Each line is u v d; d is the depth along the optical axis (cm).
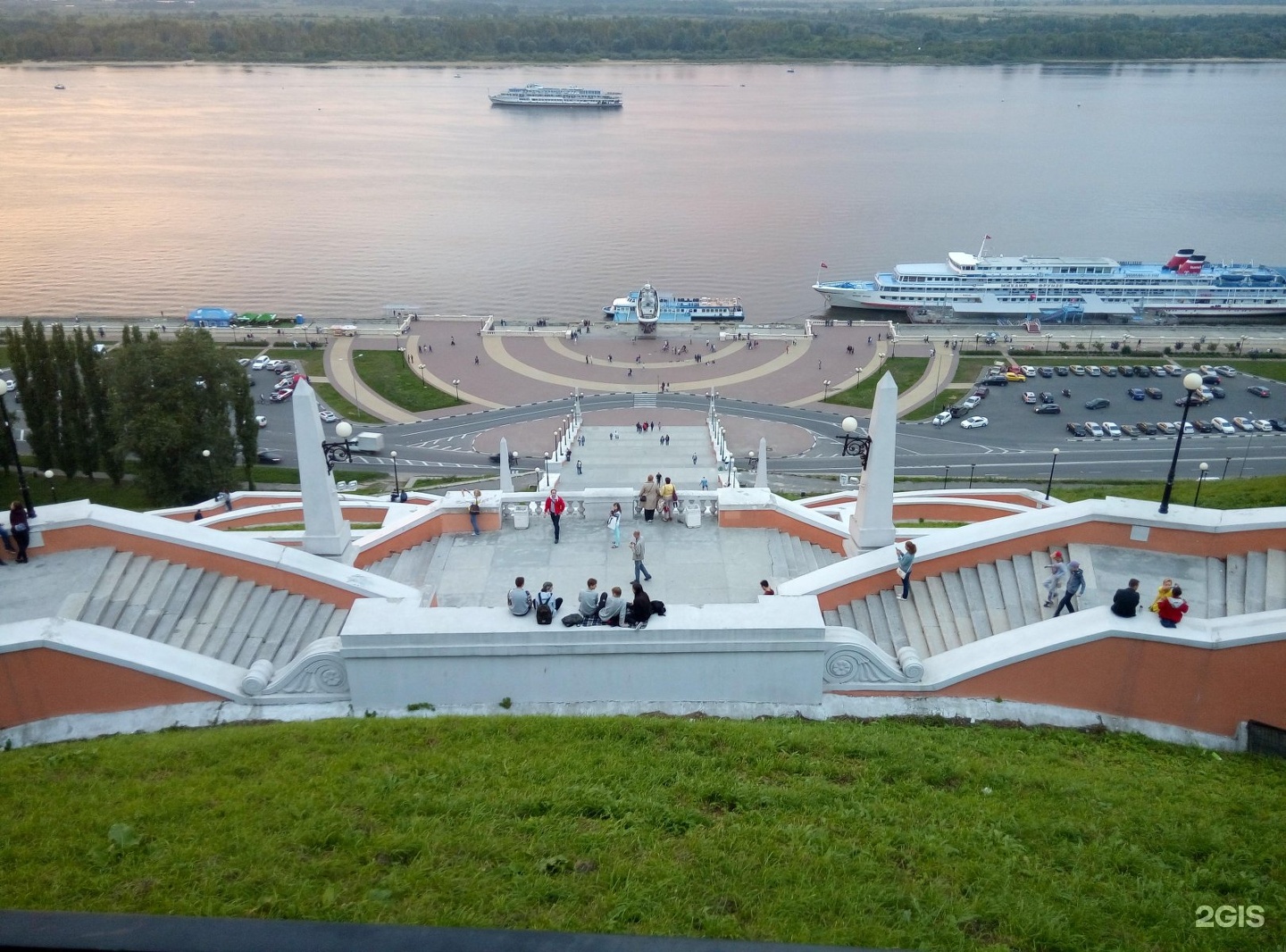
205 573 2680
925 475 8900
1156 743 2139
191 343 7056
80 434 7669
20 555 2573
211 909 1255
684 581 3033
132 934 446
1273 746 2106
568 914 1257
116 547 2658
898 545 2789
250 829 1509
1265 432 9788
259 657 2466
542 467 8919
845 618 2683
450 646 2219
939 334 13100
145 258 16325
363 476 8919
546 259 16612
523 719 2050
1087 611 2255
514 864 1373
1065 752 2058
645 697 2283
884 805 1656
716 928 1233
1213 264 14975
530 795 1625
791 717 2209
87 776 1798
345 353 12275
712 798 1648
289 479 8719
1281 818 1712
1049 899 1380
